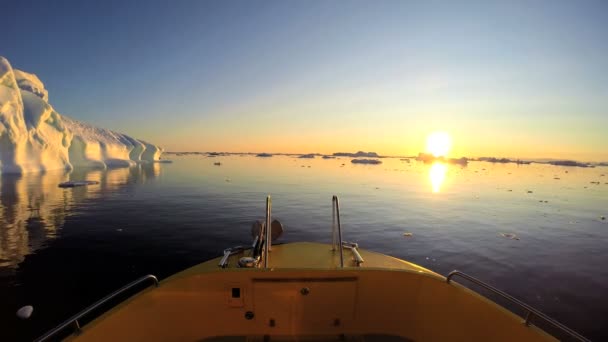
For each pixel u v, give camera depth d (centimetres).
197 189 2877
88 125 6322
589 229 1545
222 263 367
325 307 326
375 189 3212
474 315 295
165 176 4238
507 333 269
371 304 330
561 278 880
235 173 5109
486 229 1488
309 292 324
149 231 1303
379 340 321
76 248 1063
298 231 1395
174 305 311
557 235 1406
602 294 778
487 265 982
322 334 326
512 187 3750
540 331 250
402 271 331
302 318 324
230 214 1703
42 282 787
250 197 2412
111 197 2280
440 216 1806
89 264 914
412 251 1119
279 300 322
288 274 321
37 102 4356
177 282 314
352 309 329
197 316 317
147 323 293
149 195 2422
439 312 318
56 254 999
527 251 1139
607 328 623
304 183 3712
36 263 917
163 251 1041
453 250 1134
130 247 1080
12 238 1180
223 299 319
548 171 8244
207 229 1348
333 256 463
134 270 873
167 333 304
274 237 503
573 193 3225
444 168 8762
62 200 2114
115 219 1537
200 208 1881
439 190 3247
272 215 1739
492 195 2916
